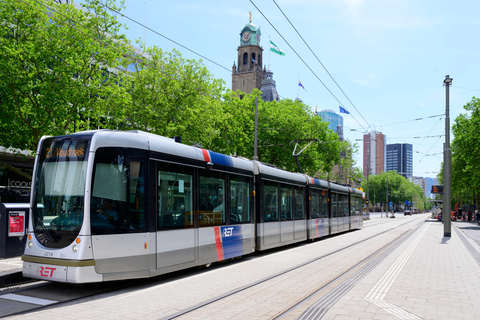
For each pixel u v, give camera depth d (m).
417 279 10.44
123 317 6.71
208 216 11.63
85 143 8.77
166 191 10.00
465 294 8.71
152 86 22.17
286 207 17.41
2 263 11.57
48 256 8.45
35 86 15.69
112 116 20.44
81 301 7.87
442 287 9.44
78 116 17.12
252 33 108.12
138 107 21.78
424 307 7.51
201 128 23.59
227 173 12.82
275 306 7.48
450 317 6.88
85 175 8.54
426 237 25.84
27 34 16.52
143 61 22.50
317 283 9.74
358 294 8.52
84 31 17.48
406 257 15.05
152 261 9.34
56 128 16.70
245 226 13.70
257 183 14.97
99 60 17.55
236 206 13.26
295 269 11.89
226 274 11.05
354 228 30.92
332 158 43.84
